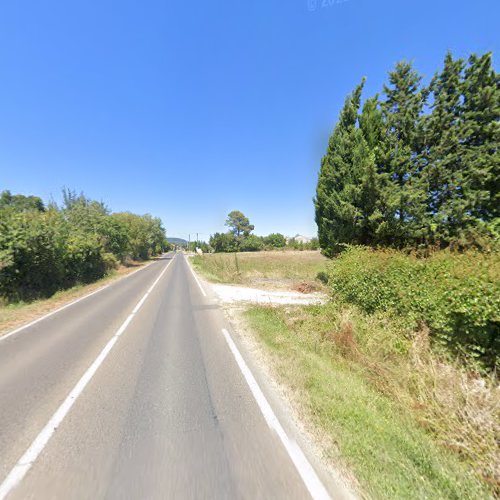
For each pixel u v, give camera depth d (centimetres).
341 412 315
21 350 551
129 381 413
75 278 1644
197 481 228
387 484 222
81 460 254
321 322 673
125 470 241
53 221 1437
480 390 329
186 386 395
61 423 310
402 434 284
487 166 885
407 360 453
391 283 566
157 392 379
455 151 945
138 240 4066
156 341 600
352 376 425
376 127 1129
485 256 470
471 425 295
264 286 1484
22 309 956
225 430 295
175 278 1869
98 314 863
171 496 214
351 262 723
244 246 8838
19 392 382
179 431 294
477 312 385
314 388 373
